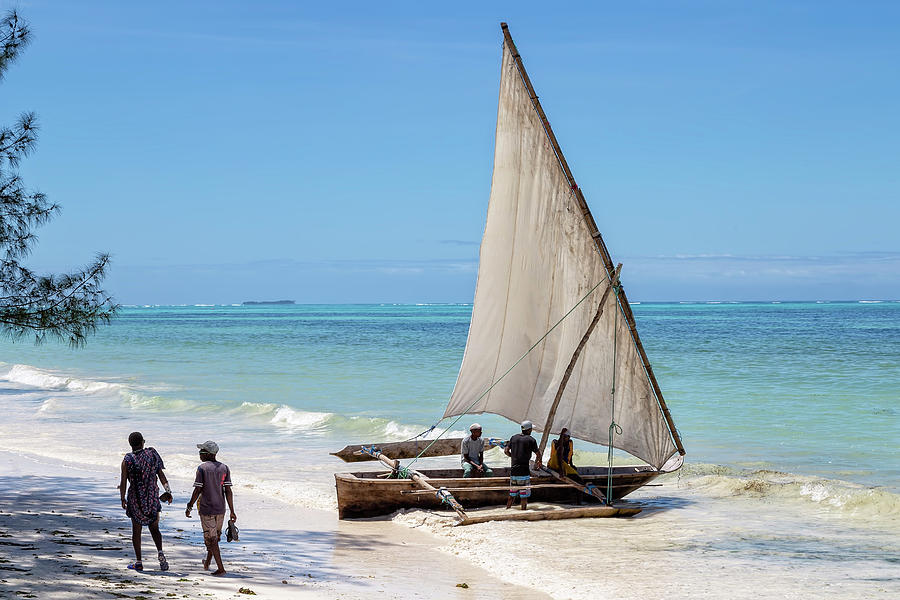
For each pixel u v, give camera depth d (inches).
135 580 481.4
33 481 956.0
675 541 708.7
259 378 2413.9
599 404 873.5
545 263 892.0
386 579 581.0
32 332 686.5
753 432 1344.7
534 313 903.1
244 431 1455.5
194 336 5295.3
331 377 2399.1
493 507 836.0
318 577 569.0
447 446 935.7
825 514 817.5
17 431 1444.4
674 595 552.7
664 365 2573.8
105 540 623.2
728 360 2723.9
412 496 821.9
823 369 2345.0
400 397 1925.4
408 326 6668.3
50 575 470.6
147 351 3868.1
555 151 869.2
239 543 684.7
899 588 566.9
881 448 1179.9
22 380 2581.2
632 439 866.1
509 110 908.0
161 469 529.7
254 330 6205.7
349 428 1476.4
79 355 3747.5
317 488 967.6
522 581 585.6
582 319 871.1
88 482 954.7
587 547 689.0
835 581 584.7
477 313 938.7
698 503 877.2
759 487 933.8
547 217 886.4
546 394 896.9
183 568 546.3
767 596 551.2
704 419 1489.9
